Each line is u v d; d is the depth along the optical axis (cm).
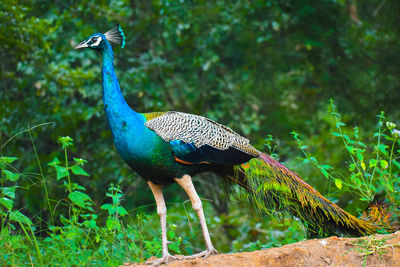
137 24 1376
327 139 1342
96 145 1279
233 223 1118
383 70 1540
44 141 1273
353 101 1546
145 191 1195
